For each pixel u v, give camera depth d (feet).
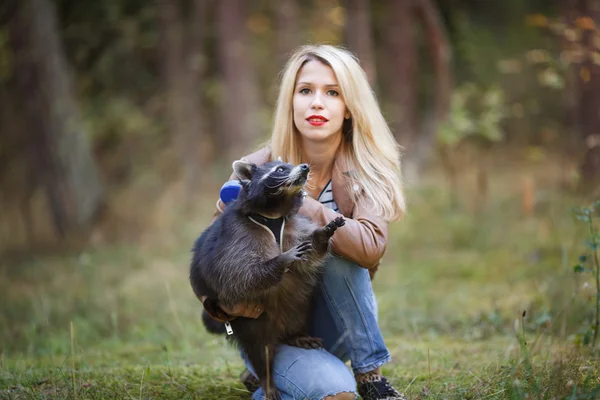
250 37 52.54
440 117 44.73
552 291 19.63
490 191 38.29
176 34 47.83
